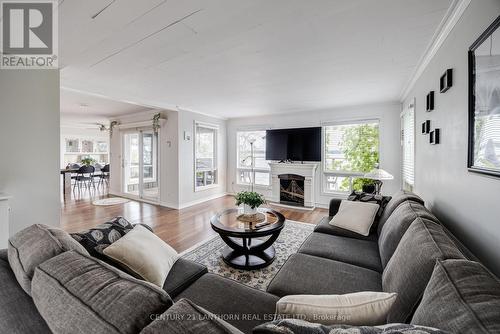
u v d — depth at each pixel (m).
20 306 0.91
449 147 1.87
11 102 2.32
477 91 1.34
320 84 3.31
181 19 1.71
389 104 4.43
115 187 6.54
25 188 2.39
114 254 1.36
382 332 0.61
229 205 5.35
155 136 5.77
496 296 0.70
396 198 2.35
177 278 1.47
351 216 2.42
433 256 1.04
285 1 1.52
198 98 4.16
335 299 0.87
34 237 1.16
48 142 2.53
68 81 3.14
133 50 2.21
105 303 0.68
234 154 6.45
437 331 0.60
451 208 1.83
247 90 3.62
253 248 2.59
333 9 1.60
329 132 5.14
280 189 5.60
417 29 1.86
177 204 5.09
